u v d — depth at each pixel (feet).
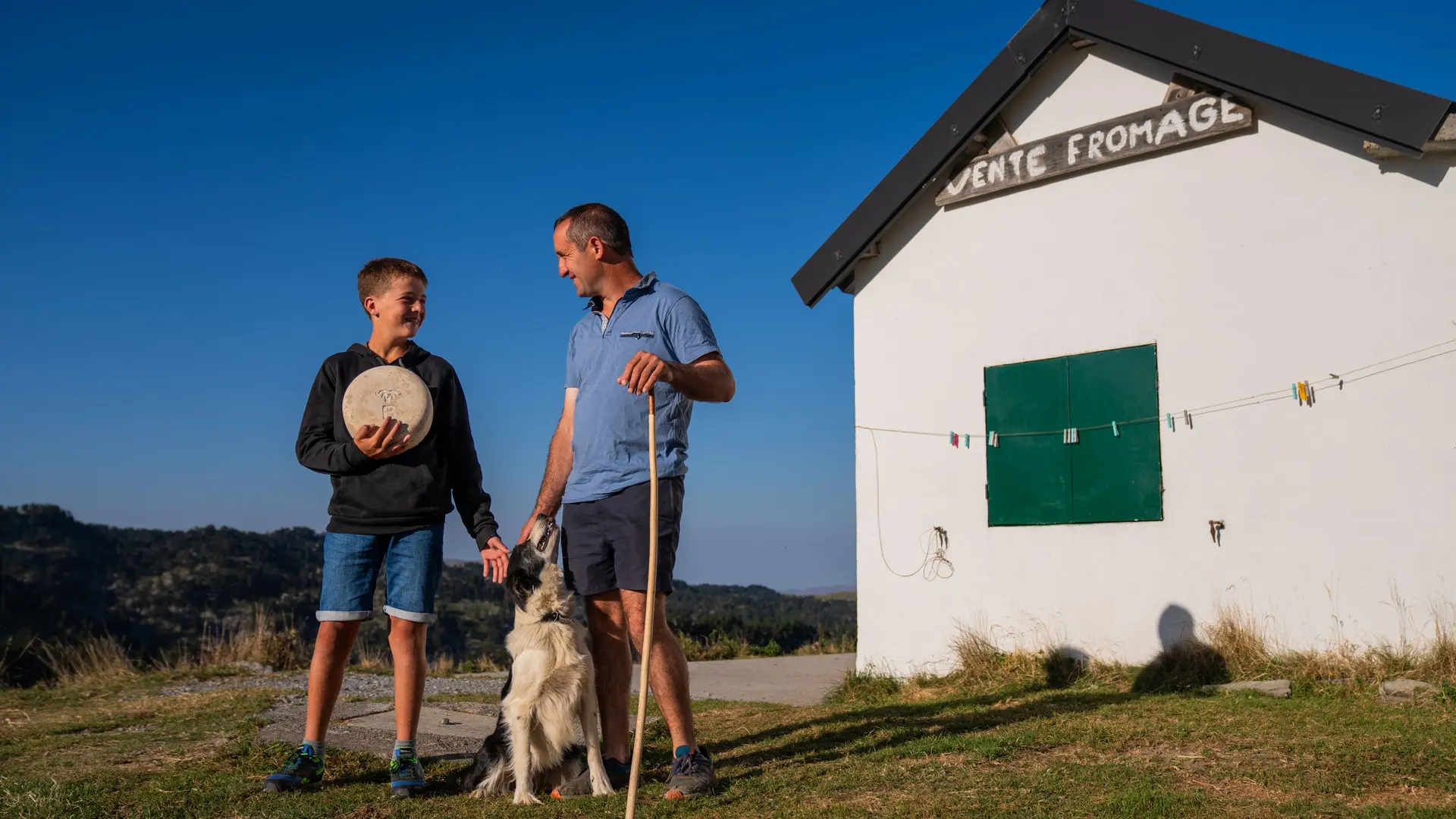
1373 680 19.61
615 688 13.97
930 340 27.71
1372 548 21.02
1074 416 25.07
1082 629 24.43
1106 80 25.49
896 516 27.71
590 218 13.80
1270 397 22.45
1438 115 19.92
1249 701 18.70
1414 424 20.77
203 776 14.33
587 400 13.71
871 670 27.48
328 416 14.06
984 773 12.98
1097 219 25.21
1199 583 22.94
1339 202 21.94
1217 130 23.25
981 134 27.22
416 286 14.48
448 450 14.40
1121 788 12.00
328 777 14.39
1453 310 20.53
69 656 35.14
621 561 13.11
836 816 11.05
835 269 28.68
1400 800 11.35
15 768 15.55
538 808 11.82
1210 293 23.41
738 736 18.02
